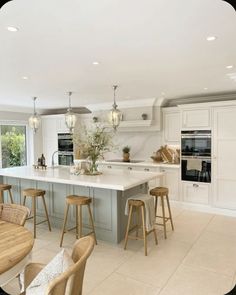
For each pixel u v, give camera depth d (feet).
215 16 5.86
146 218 10.66
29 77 11.73
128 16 5.82
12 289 7.85
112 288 7.92
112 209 11.49
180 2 5.23
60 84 13.32
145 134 20.51
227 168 15.24
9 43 7.47
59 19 5.94
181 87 14.43
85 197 11.25
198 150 16.19
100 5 5.31
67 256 4.91
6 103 20.44
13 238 5.98
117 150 21.93
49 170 15.07
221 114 15.28
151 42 7.46
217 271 8.91
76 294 4.50
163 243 11.35
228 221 14.28
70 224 13.05
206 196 16.05
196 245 11.11
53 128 24.41
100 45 7.68
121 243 11.48
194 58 9.01
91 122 22.25
